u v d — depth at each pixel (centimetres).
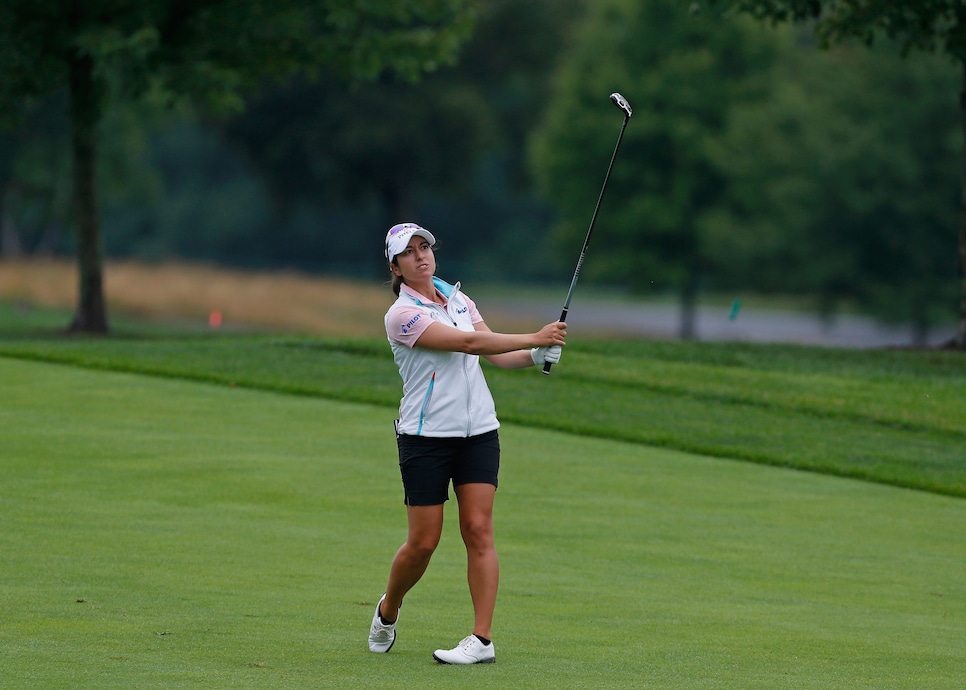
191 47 8275
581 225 16900
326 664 1942
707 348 6731
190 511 3194
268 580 2561
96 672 1817
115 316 12038
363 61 8650
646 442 4656
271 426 4469
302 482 3600
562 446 4494
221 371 5541
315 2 8488
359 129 19488
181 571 2592
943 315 15188
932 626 2453
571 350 6531
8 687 1722
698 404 5297
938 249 14938
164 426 4375
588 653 2095
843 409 5225
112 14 8206
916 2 6825
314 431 4409
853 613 2541
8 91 8356
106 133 17925
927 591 2784
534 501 3588
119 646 1992
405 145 19938
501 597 2547
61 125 18088
